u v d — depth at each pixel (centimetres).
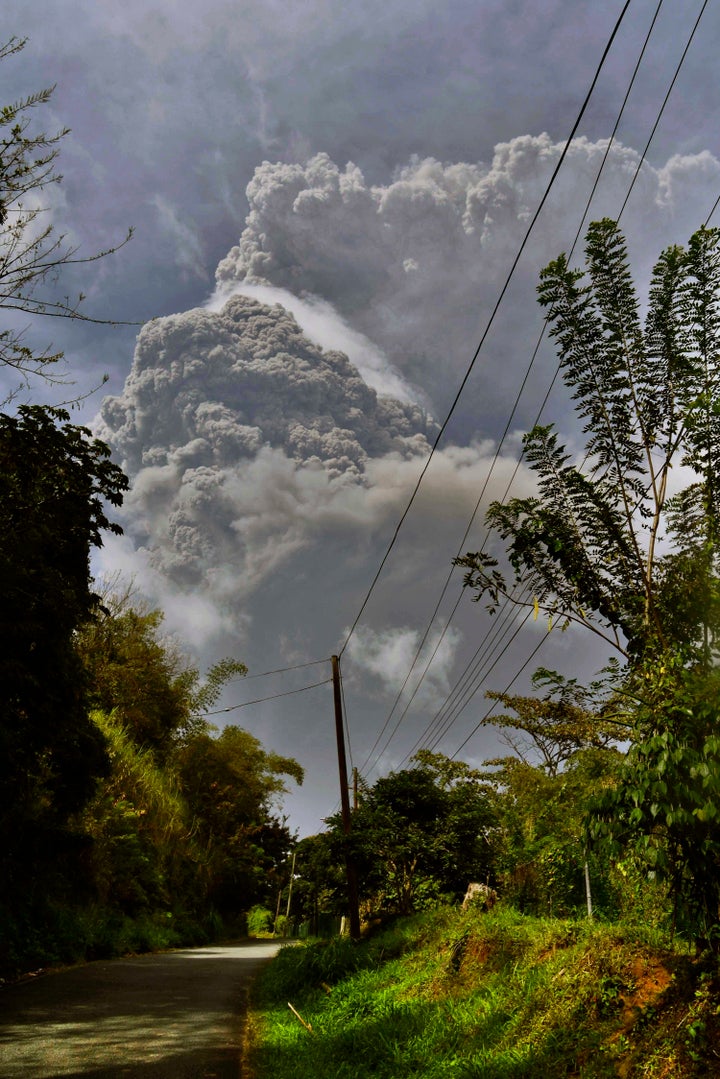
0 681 1417
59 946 1820
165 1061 850
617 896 1047
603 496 733
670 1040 553
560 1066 623
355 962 1467
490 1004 816
